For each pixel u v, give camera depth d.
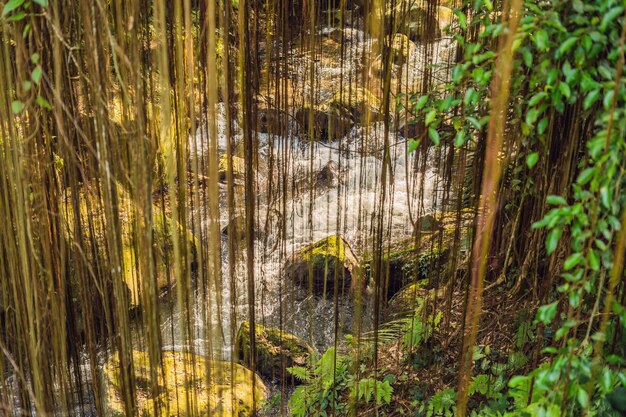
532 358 1.63
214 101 1.15
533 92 1.17
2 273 1.40
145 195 1.18
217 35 1.60
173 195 1.20
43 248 1.30
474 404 1.71
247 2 1.45
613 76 0.89
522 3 0.96
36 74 1.08
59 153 1.35
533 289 1.56
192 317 1.49
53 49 1.12
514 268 1.76
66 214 1.40
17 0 1.03
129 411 1.49
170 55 1.46
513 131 1.38
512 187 1.54
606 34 0.91
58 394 1.53
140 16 1.35
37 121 1.18
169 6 1.44
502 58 1.01
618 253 0.88
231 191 1.48
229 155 1.44
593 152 0.87
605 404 1.15
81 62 1.25
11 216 1.31
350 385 1.93
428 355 1.94
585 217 0.90
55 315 1.36
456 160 2.13
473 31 1.47
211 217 1.23
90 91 1.17
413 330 2.02
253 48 1.65
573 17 0.91
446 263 2.10
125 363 1.42
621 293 1.16
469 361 1.23
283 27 1.62
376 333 1.73
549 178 1.34
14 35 1.09
